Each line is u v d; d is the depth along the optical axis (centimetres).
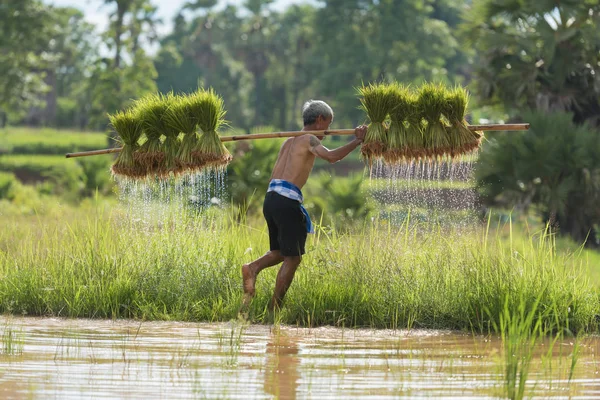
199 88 1593
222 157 1573
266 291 1598
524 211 4547
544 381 1046
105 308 1577
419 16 14962
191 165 1575
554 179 4606
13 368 1062
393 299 1541
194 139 1584
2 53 11606
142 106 1602
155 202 1781
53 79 18212
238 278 1670
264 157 3828
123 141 1609
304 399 920
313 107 1539
